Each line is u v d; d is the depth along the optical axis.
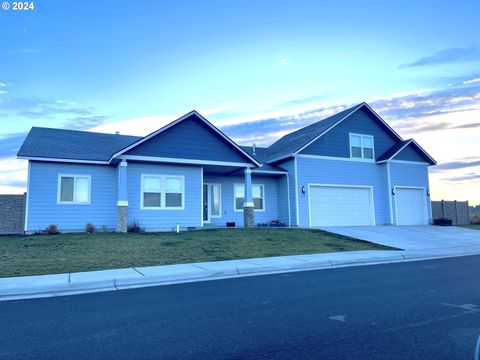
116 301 7.22
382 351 4.36
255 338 4.88
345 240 17.33
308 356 4.21
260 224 23.73
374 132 25.77
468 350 4.38
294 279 9.39
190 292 7.95
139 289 8.47
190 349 4.50
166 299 7.31
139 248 13.41
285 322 5.59
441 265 11.74
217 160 19.86
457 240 18.67
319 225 23.20
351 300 6.99
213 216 22.69
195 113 19.23
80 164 18.36
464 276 9.62
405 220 25.17
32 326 5.58
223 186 23.17
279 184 24.44
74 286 8.48
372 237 18.53
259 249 14.20
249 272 10.52
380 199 25.25
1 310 6.60
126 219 17.67
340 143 24.48
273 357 4.20
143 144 18.31
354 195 24.56
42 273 9.79
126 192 17.81
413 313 6.04
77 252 12.55
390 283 8.69
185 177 19.75
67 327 5.51
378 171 25.53
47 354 4.41
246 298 7.27
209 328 5.34
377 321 5.60
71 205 18.05
